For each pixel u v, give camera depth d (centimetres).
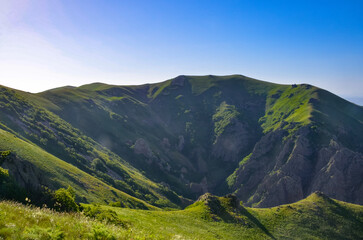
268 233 6353
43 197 2553
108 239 1111
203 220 5859
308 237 6562
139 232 1455
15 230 931
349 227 7338
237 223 6262
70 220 1250
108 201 12550
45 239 930
